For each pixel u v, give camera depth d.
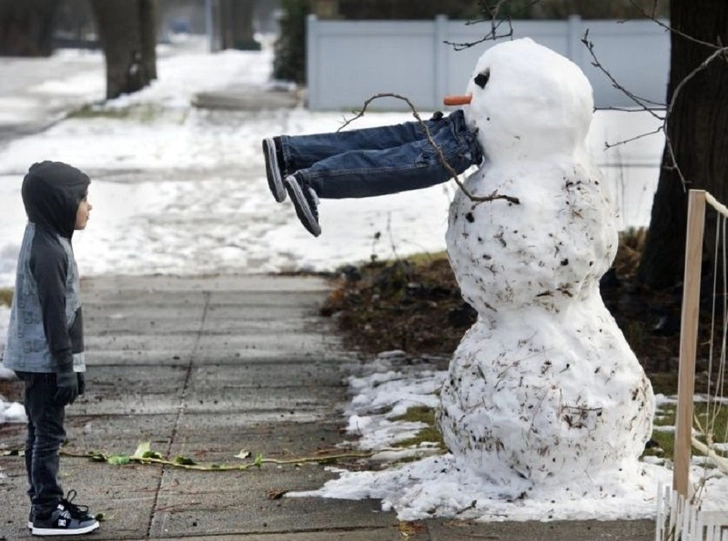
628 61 45.88
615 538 8.52
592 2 48.97
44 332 8.83
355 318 16.73
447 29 46.19
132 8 53.97
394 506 9.30
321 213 25.31
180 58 97.19
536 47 9.17
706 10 14.87
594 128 36.56
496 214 8.91
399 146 9.07
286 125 42.12
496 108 8.95
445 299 17.19
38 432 9.02
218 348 15.36
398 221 24.38
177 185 29.77
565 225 8.88
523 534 8.62
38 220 8.85
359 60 46.66
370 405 12.71
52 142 38.69
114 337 15.95
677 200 16.03
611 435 9.03
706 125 15.20
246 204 26.91
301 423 12.16
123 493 9.99
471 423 9.20
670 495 8.33
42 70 81.44
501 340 9.16
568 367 8.98
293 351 15.18
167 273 20.23
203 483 10.22
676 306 15.45
